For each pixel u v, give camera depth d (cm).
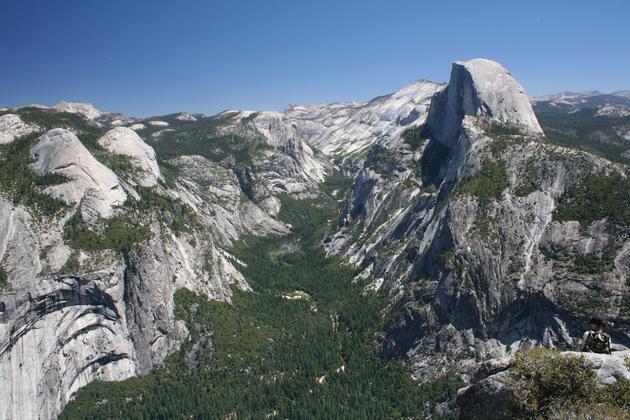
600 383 3031
